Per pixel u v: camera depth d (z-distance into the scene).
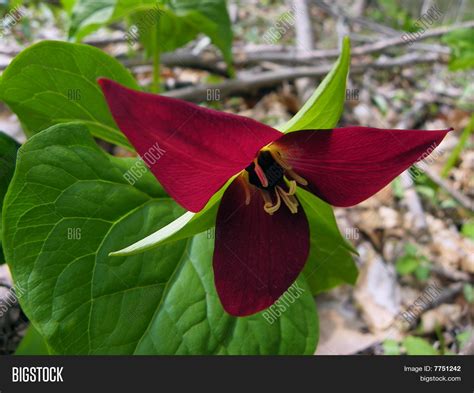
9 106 0.18
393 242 0.33
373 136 0.12
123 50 0.40
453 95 0.50
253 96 0.41
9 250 0.14
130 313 0.16
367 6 0.67
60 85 0.17
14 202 0.15
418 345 0.23
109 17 0.24
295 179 0.14
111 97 0.10
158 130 0.11
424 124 0.45
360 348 0.25
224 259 0.13
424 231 0.34
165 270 0.16
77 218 0.15
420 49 0.50
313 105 0.12
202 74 0.41
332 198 0.14
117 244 0.16
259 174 0.13
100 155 0.16
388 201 0.36
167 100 0.11
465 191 0.39
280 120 0.39
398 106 0.46
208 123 0.11
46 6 0.44
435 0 0.62
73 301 0.15
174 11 0.25
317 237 0.17
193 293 0.16
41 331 0.14
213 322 0.16
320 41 0.54
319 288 0.20
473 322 0.28
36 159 0.15
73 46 0.17
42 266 0.15
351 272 0.19
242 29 0.52
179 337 0.16
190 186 0.12
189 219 0.13
